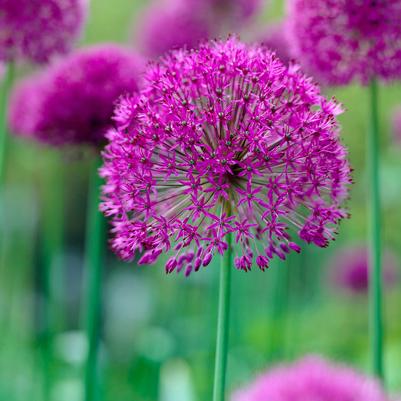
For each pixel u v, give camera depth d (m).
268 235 3.65
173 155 3.72
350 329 11.92
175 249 3.67
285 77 3.83
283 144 3.77
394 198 11.11
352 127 14.27
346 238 14.38
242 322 10.32
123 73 5.97
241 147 3.75
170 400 8.00
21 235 11.66
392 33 5.30
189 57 3.96
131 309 15.68
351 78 5.58
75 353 8.84
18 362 9.89
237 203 3.69
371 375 5.69
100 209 3.96
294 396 5.07
